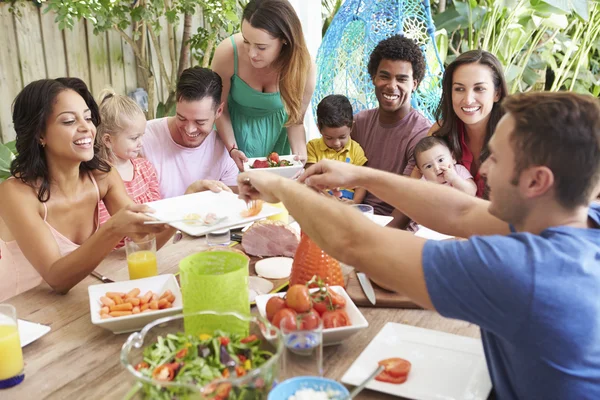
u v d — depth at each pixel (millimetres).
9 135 3633
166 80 4238
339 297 1258
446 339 1190
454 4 4129
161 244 1765
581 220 929
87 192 1840
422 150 2318
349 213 1025
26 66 3617
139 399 857
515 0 3984
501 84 2244
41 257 1600
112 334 1268
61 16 3201
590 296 833
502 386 989
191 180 2680
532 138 870
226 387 806
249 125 2953
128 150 2285
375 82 2658
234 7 3977
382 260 943
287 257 1663
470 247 870
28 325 1276
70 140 1655
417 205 1312
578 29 4281
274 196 1223
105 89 2361
